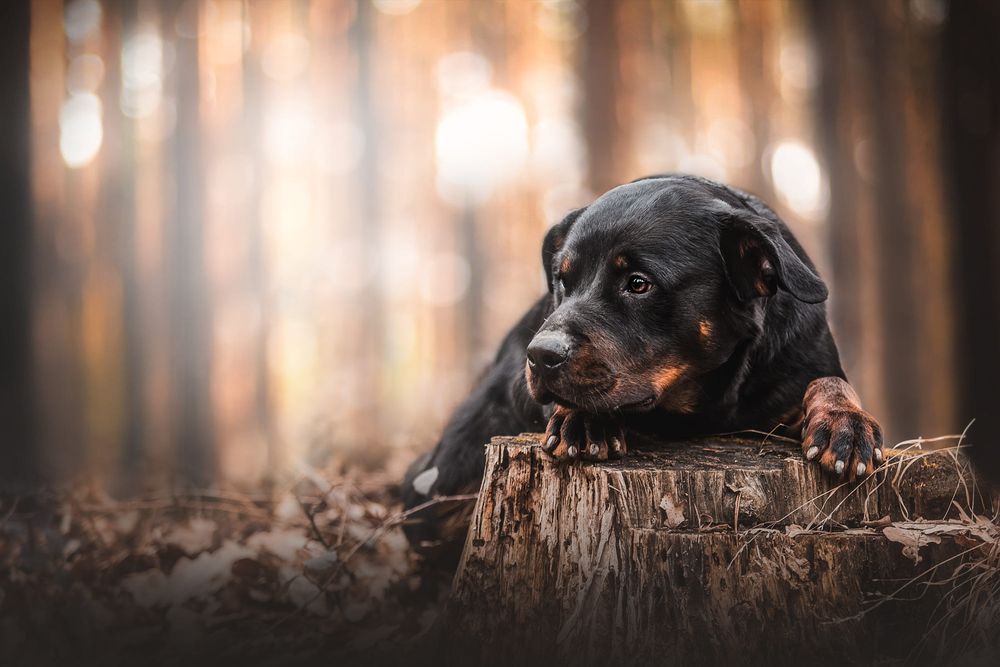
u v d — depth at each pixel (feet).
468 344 57.67
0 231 41.57
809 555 9.57
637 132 45.27
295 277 50.60
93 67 45.93
